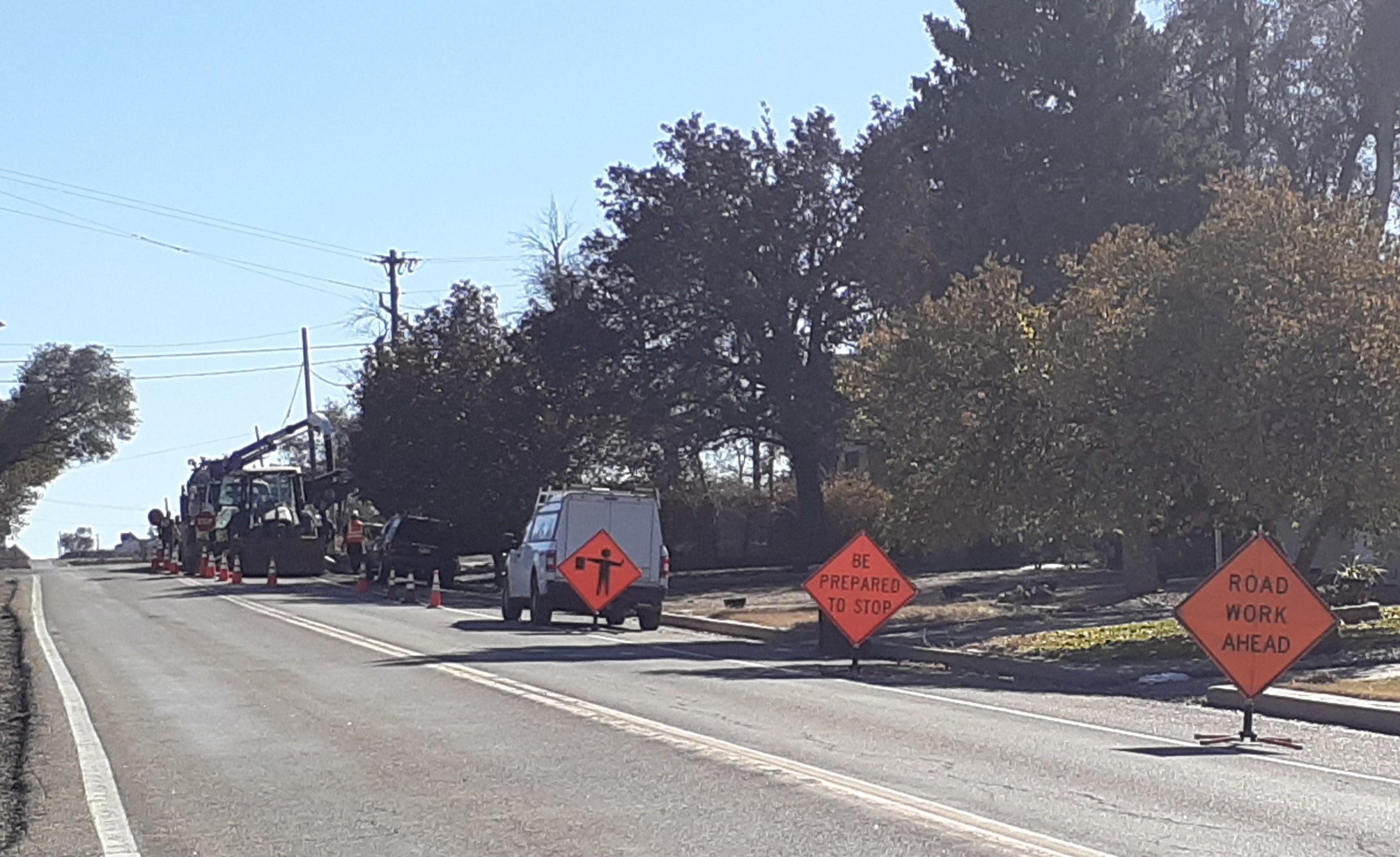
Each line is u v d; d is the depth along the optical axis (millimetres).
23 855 8984
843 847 8672
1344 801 10172
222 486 52719
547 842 8945
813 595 20906
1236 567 13602
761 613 31984
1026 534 31438
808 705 15695
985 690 17859
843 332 51469
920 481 27906
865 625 20844
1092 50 43625
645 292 50344
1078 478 25000
